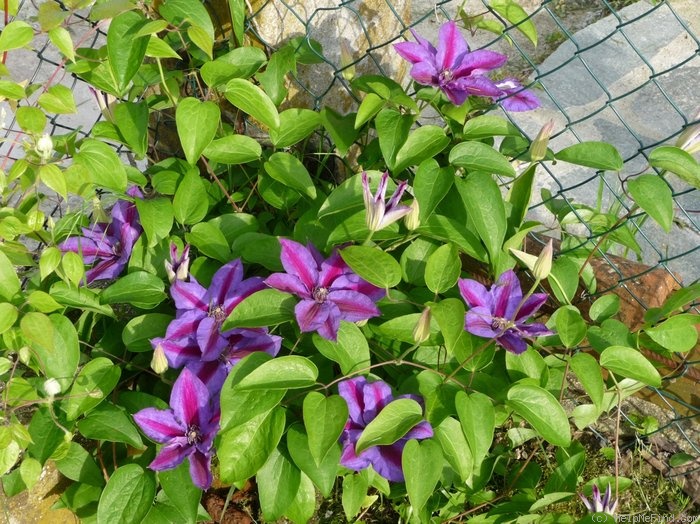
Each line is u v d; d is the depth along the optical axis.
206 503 0.87
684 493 0.94
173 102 0.90
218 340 0.75
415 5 1.68
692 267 1.21
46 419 0.75
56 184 0.75
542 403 0.74
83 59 0.83
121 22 0.77
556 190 1.33
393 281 0.73
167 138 1.11
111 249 0.87
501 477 0.91
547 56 1.63
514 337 0.76
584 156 0.80
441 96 0.88
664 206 0.75
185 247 0.83
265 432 0.71
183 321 0.75
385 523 0.88
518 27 0.87
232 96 0.81
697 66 1.56
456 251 0.77
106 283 0.97
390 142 0.82
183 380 0.71
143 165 1.19
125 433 0.74
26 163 0.76
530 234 0.98
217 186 0.97
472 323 0.76
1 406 0.74
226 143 0.87
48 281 0.86
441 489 0.83
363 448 0.68
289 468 0.75
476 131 0.85
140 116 0.83
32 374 0.87
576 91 1.53
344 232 0.79
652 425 0.95
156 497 0.76
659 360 0.92
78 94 1.34
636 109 1.49
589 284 0.92
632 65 1.57
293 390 0.78
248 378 0.70
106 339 0.85
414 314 0.76
